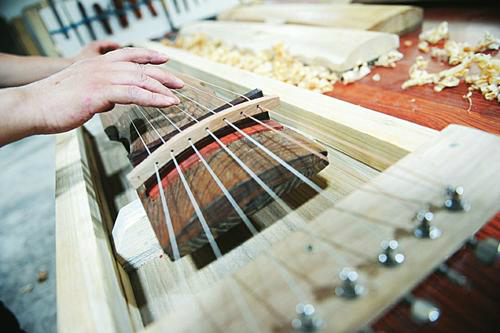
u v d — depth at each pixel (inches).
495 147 20.6
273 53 63.0
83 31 124.9
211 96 41.4
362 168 30.9
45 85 34.4
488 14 57.5
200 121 30.7
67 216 30.0
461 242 16.2
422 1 71.7
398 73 48.1
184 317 16.0
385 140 26.7
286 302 15.3
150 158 27.8
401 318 15.9
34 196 129.0
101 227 30.0
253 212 24.5
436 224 17.1
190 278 25.9
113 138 43.2
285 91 39.4
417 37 58.9
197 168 27.1
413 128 26.9
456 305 15.8
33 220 116.6
